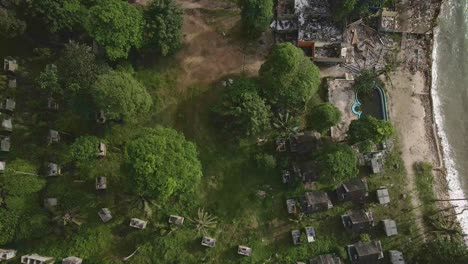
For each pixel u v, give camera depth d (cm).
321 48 5288
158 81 5144
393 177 5050
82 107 4459
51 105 4906
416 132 5266
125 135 4941
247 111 4425
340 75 5350
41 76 4491
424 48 5566
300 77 4581
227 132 4738
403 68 5456
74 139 4875
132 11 4591
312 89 4641
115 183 4766
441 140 5344
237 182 4881
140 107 4456
